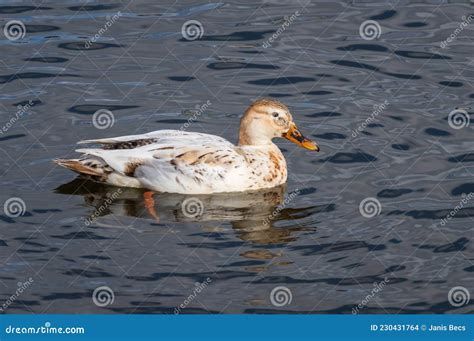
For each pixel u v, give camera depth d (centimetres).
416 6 2414
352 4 2428
